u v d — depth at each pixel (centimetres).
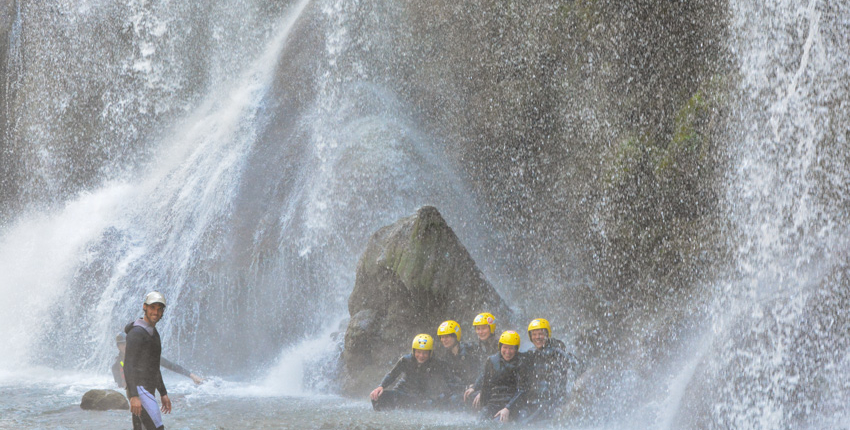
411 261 1105
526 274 1612
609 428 809
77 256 1883
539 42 1752
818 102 1026
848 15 989
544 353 856
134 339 577
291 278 1809
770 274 1048
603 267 1490
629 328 1167
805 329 791
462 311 1102
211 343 1712
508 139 1812
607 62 1588
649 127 1495
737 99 1222
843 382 746
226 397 1094
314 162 2017
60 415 865
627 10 1520
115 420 823
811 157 1026
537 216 1702
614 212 1503
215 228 1892
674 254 1309
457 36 1923
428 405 911
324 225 1873
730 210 1190
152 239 1947
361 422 816
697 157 1301
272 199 1978
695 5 1386
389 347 1121
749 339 813
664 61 1469
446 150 1925
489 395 849
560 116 1706
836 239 947
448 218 1838
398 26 2022
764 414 764
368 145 1938
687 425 789
